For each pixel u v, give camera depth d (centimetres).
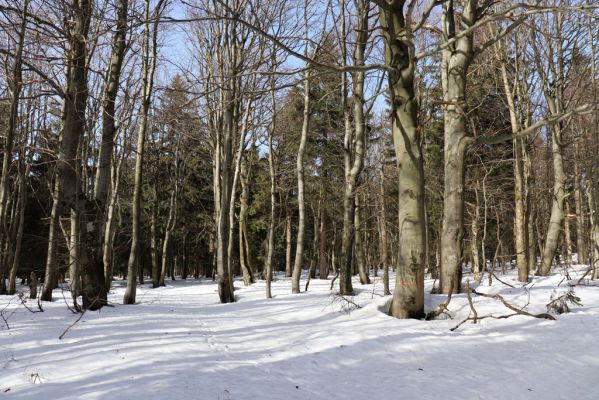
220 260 1521
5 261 1919
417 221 837
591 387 505
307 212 3312
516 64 1823
